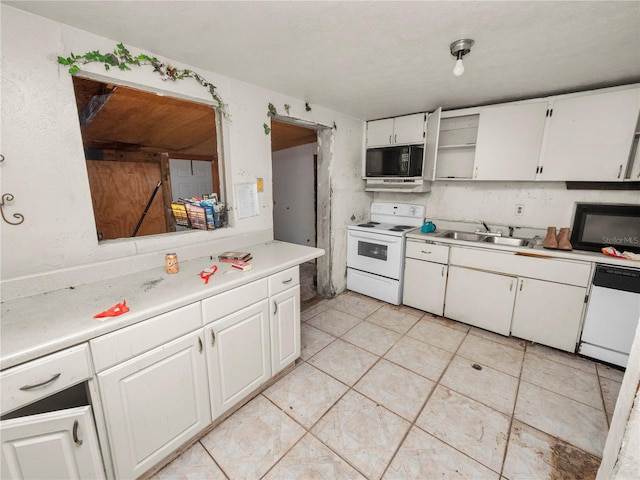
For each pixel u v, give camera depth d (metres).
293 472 1.31
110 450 1.11
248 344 1.62
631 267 1.87
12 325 1.02
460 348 2.30
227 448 1.43
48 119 1.26
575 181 2.24
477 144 2.55
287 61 1.69
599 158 2.06
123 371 1.10
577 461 1.36
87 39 1.34
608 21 1.25
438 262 2.72
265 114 2.20
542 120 2.25
